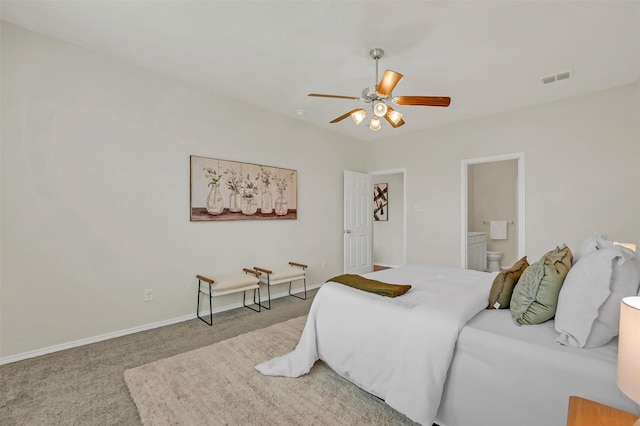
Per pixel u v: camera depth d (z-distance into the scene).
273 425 1.66
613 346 1.33
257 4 2.14
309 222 4.80
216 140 3.67
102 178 2.85
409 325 1.70
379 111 2.42
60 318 2.62
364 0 2.08
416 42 2.57
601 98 3.51
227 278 3.43
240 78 3.30
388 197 7.05
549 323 1.62
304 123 4.73
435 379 1.54
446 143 4.78
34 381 2.11
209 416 1.72
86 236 2.76
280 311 3.69
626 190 3.36
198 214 3.49
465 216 4.60
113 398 1.92
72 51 2.69
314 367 2.29
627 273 1.30
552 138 3.82
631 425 0.90
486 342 1.47
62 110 2.64
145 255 3.11
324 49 2.71
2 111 2.37
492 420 1.43
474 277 2.73
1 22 2.37
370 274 2.88
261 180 4.11
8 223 2.39
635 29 2.36
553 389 1.27
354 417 1.73
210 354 2.50
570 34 2.44
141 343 2.75
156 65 3.04
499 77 3.20
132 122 3.03
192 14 2.26
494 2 2.08
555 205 3.80
